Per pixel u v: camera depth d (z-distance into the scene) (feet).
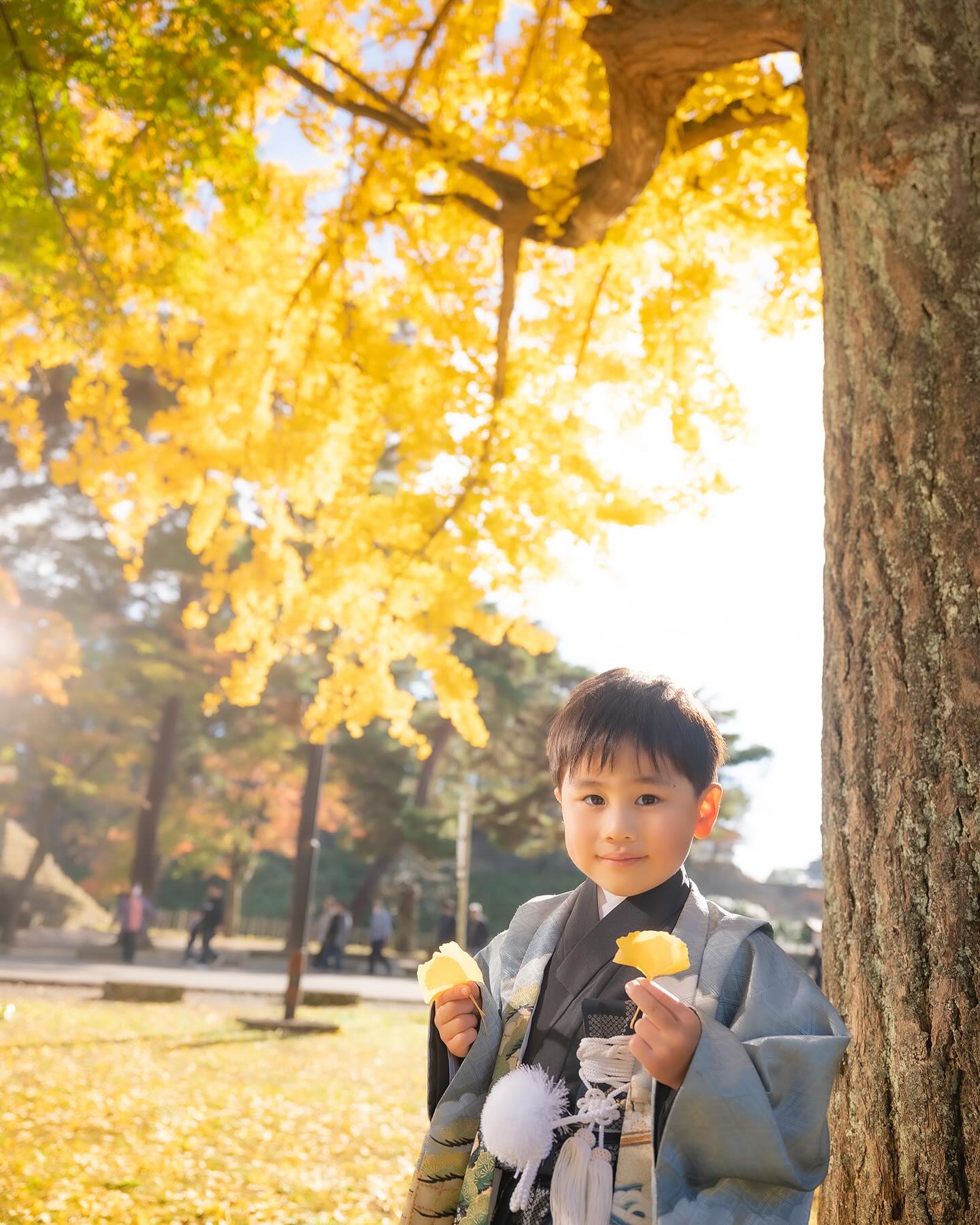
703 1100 4.07
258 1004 48.37
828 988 7.25
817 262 18.34
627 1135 4.42
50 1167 16.03
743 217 18.29
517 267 17.66
